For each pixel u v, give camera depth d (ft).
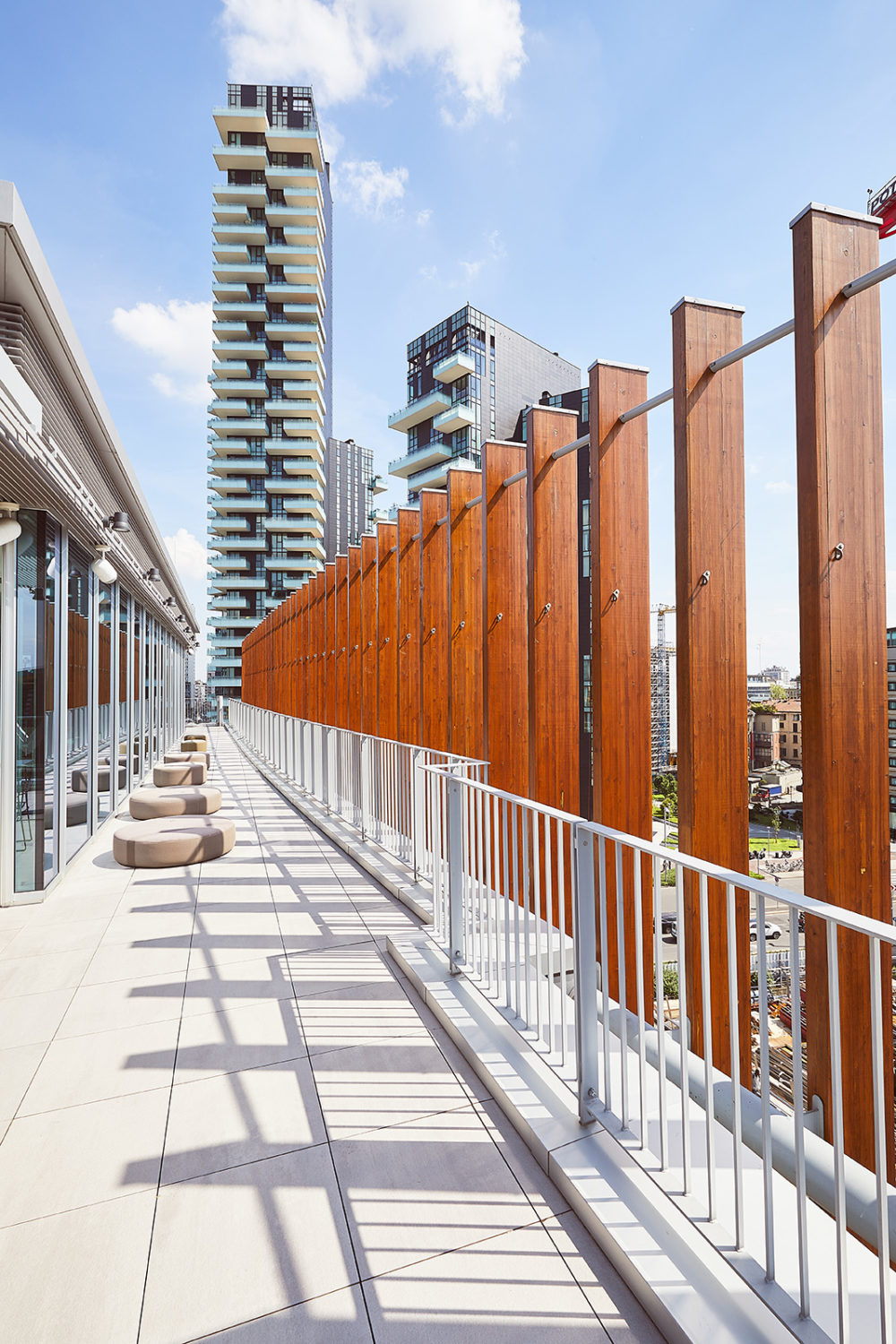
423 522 24.36
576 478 17.62
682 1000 6.22
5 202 11.88
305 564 186.70
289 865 20.68
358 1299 5.88
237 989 12.05
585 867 7.71
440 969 12.17
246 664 103.19
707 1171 6.42
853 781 9.22
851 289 9.20
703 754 11.76
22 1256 6.39
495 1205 6.93
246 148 180.34
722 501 12.01
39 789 17.28
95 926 15.38
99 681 25.67
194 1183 7.32
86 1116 8.50
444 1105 8.64
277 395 187.11
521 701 19.72
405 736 26.94
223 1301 5.90
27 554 17.54
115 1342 5.54
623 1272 5.99
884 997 4.32
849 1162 7.11
